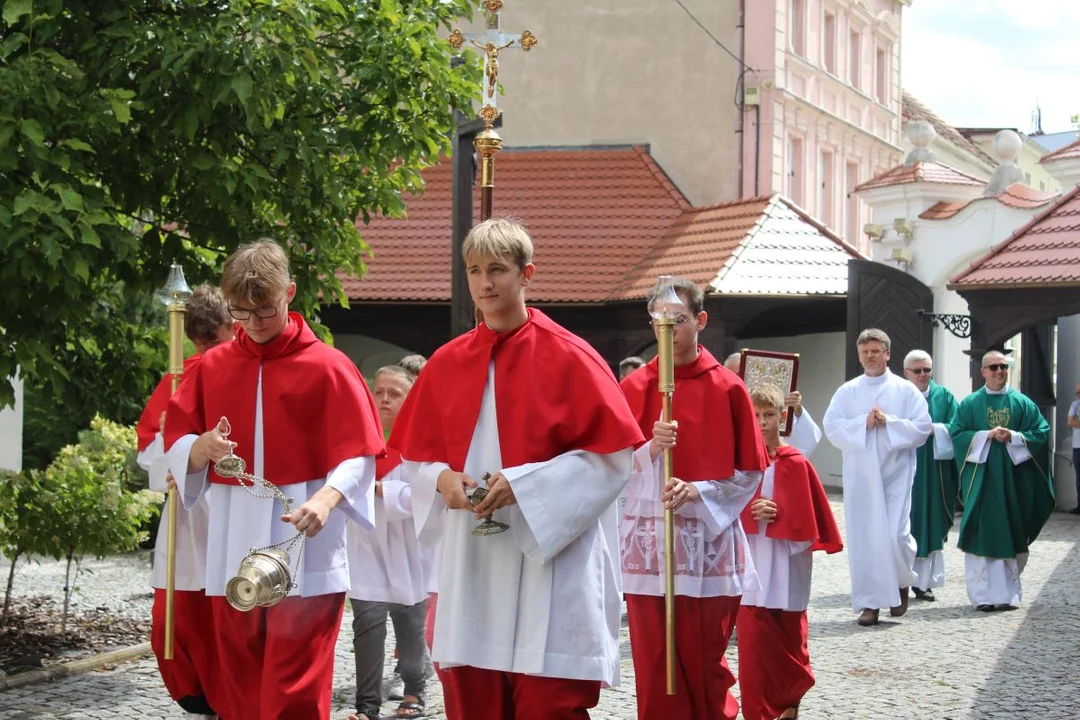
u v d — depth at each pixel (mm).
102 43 7602
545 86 24078
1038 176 48656
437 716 6672
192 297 6059
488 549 4160
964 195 19016
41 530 8523
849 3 27453
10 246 6727
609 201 21969
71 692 7234
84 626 9008
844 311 20875
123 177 7859
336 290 9023
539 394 4148
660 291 5211
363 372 22203
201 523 5562
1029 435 10961
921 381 11828
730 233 19906
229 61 7340
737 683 7668
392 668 7844
